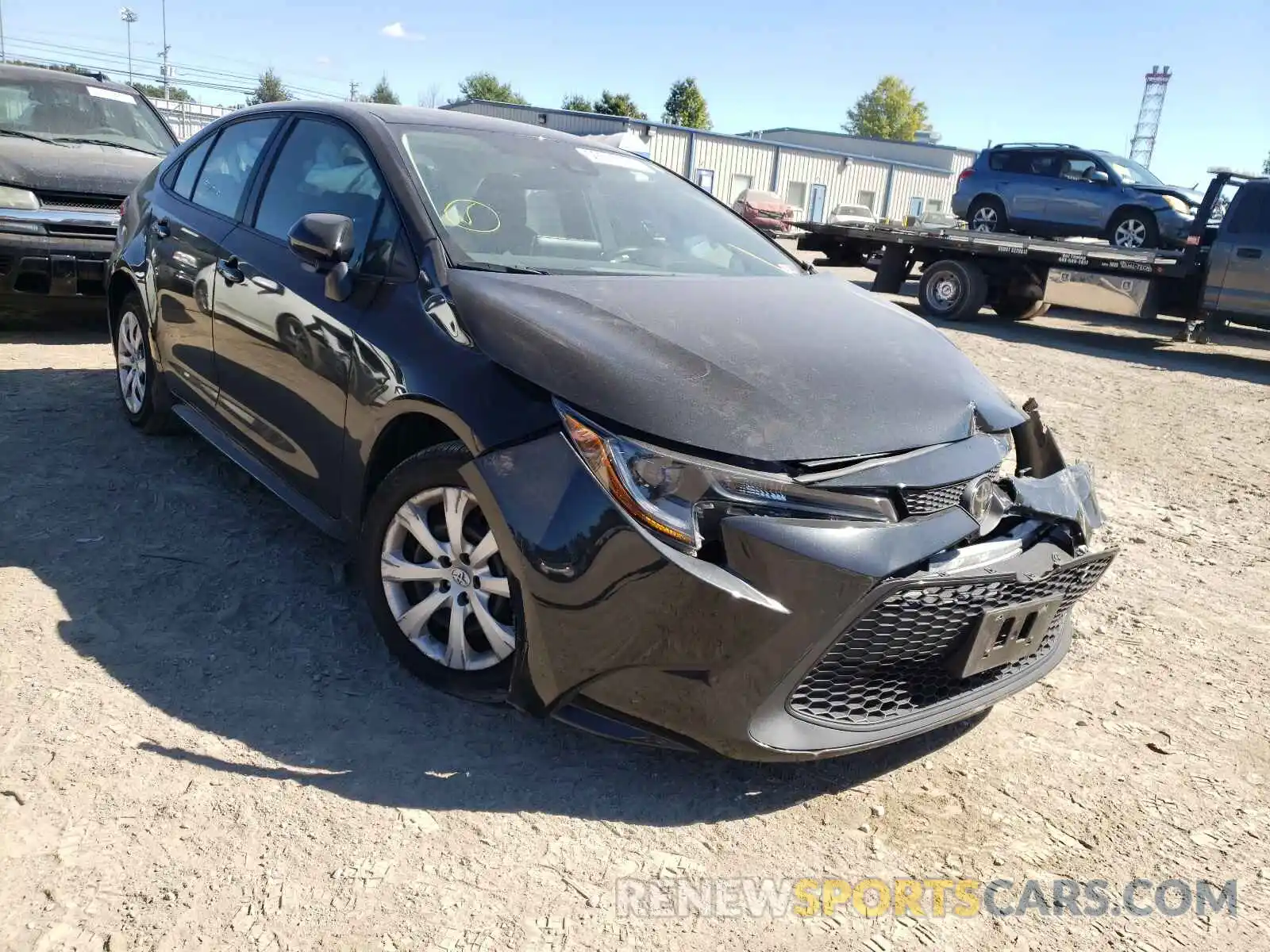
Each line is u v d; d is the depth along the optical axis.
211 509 3.99
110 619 3.08
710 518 2.24
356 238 3.19
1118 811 2.64
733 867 2.29
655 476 2.24
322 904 2.05
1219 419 8.01
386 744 2.60
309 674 2.88
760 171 45.72
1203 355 12.02
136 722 2.58
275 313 3.33
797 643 2.24
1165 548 4.75
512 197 3.39
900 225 14.58
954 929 2.17
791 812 2.52
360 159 3.38
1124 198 14.91
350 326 2.97
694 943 2.06
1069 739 2.97
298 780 2.43
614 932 2.06
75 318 7.50
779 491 2.26
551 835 2.33
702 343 2.62
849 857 2.37
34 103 7.47
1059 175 15.77
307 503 3.32
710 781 2.60
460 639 2.69
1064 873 2.38
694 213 3.96
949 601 2.37
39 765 2.37
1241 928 2.23
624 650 2.28
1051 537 2.67
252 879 2.10
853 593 2.23
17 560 3.40
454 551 2.66
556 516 2.31
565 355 2.48
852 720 2.44
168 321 4.22
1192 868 2.43
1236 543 4.89
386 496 2.78
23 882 2.03
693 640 2.22
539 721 2.76
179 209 4.35
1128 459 6.49
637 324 2.68
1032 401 3.05
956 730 2.99
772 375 2.52
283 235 3.56
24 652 2.84
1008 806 2.62
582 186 3.69
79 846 2.14
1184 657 3.57
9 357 6.15
